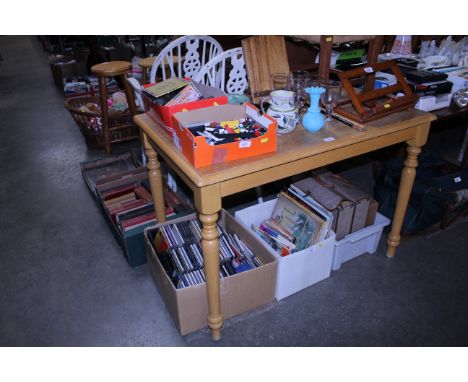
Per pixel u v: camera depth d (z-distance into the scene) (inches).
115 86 145.0
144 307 69.9
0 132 143.3
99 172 106.7
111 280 76.0
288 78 66.5
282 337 63.8
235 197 100.7
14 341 63.7
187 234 70.4
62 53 213.8
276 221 77.8
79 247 84.7
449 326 65.1
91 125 122.5
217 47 103.0
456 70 99.0
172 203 86.3
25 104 171.2
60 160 122.1
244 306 66.7
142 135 67.9
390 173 88.4
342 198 74.9
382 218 78.7
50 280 76.0
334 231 74.1
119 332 65.2
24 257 82.0
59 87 191.5
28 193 104.9
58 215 95.3
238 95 70.1
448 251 81.5
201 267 65.8
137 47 198.5
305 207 72.6
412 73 91.8
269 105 63.7
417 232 83.9
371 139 59.7
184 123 54.0
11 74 216.5
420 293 71.6
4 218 94.4
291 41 91.5
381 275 75.7
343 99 66.2
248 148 49.9
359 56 90.7
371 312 67.9
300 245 72.1
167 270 65.4
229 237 72.7
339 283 74.0
